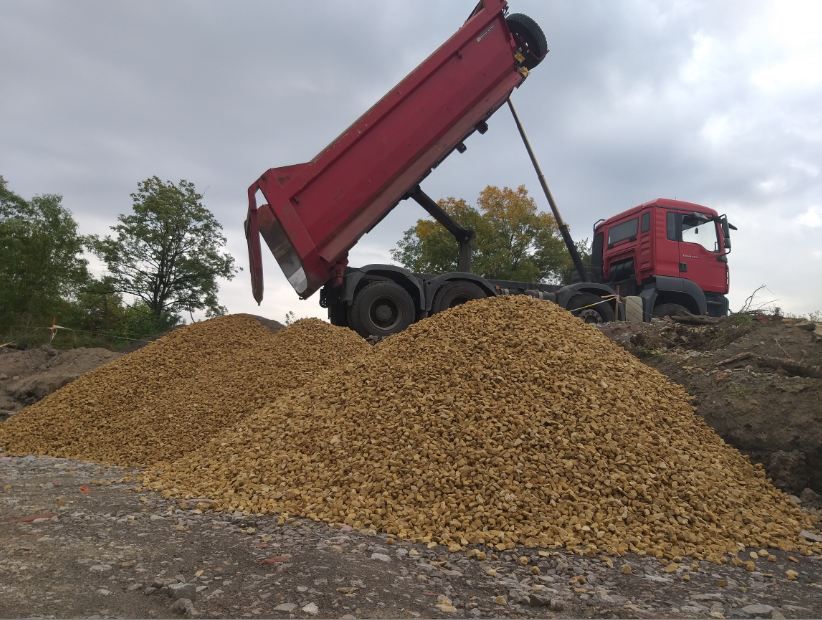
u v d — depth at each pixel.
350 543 3.47
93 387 8.79
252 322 10.67
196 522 3.82
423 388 5.38
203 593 2.66
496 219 25.86
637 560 3.50
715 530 3.94
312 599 2.65
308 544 3.39
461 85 9.67
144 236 22.73
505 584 3.01
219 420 6.96
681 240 12.33
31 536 3.34
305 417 5.52
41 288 19.22
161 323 21.69
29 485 4.97
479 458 4.43
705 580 3.22
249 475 4.75
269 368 8.03
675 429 5.32
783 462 5.00
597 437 4.70
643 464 4.51
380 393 5.50
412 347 6.22
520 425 4.73
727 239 12.70
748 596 3.01
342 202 9.35
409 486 4.24
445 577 3.07
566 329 6.49
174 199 23.17
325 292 10.89
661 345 8.30
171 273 23.78
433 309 11.04
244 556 3.16
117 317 22.22
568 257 26.03
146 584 2.73
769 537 4.00
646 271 12.29
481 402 5.05
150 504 4.30
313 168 9.16
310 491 4.38
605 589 3.01
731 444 5.47
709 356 7.05
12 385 10.76
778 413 5.40
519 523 3.87
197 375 8.72
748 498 4.55
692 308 12.56
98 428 7.64
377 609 2.60
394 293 10.59
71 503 4.25
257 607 2.55
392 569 3.10
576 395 5.18
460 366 5.62
